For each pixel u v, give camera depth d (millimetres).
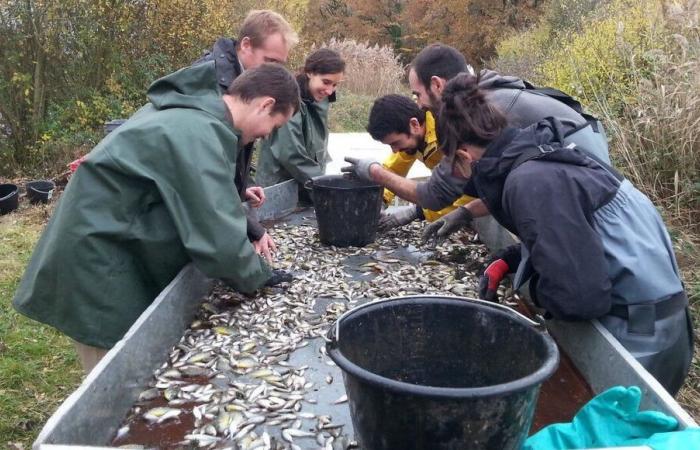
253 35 3047
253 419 1745
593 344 1918
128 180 2180
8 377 3537
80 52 7652
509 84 2568
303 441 1652
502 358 1649
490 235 3172
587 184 1853
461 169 2104
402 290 2678
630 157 4570
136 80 7871
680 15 4992
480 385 1701
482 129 1956
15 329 4066
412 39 22609
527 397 1310
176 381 1943
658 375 2002
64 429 1349
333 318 2406
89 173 2186
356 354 1601
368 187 3123
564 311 1794
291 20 11242
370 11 24000
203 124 2180
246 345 2188
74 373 3660
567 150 1874
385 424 1313
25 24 7367
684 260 4090
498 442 1303
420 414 1265
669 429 1382
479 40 20188
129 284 2301
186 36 7926
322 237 3248
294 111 2436
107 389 1606
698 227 4289
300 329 2316
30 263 2373
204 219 2137
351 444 1634
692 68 4469
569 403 1880
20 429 3121
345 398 1857
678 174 4395
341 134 8602
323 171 4051
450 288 2701
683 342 2023
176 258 2320
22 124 7719
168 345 2109
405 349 1719
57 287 2270
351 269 2926
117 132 2201
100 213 2193
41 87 7609
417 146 3061
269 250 2691
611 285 1843
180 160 2123
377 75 15008
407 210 3434
